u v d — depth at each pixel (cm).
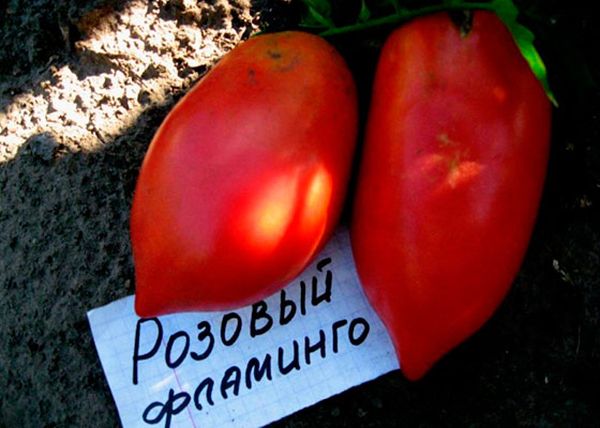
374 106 30
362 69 33
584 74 33
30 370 35
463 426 34
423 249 29
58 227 36
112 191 36
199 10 37
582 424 34
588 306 34
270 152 28
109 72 37
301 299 35
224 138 28
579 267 35
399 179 29
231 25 37
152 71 37
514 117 29
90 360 35
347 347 35
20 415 35
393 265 29
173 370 35
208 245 28
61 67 38
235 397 34
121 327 35
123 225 35
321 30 32
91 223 35
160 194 28
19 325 35
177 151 28
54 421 35
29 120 37
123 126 36
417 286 29
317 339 35
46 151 36
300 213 28
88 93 37
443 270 29
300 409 34
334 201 29
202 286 28
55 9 38
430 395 34
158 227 28
